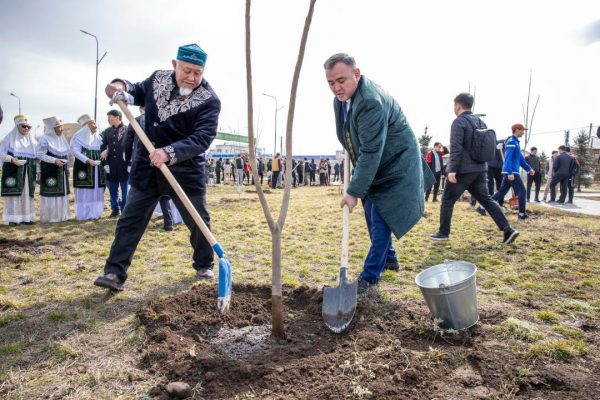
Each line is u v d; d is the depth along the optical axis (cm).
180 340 269
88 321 305
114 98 333
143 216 377
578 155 2923
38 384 222
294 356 251
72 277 423
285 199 275
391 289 388
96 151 854
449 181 602
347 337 275
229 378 224
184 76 350
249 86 249
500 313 319
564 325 304
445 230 627
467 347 266
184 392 209
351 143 359
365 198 399
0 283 403
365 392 204
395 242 617
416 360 238
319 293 343
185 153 333
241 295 354
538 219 873
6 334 287
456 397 209
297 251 558
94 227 734
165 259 501
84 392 215
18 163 759
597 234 691
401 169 356
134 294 372
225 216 919
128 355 255
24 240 589
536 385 220
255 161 264
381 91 337
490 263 491
